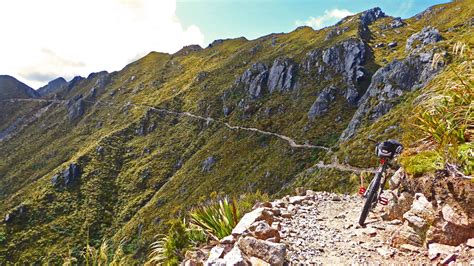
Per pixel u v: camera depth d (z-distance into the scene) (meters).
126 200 149.88
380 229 6.00
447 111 6.13
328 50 170.75
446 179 4.98
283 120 149.88
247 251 4.96
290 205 8.04
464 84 6.07
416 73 107.75
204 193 116.69
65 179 156.62
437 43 112.19
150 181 157.50
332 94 145.50
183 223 7.19
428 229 5.02
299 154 114.38
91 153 178.75
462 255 4.37
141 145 192.25
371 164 67.62
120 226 132.38
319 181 73.56
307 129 132.75
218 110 194.75
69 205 142.50
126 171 169.50
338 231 6.21
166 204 123.31
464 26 165.75
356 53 160.88
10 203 146.38
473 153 5.00
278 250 4.76
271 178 107.69
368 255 5.09
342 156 78.75
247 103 180.00
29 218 130.75
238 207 7.62
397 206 6.15
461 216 4.65
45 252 113.25
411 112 7.22
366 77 150.50
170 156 171.88
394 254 5.00
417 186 5.60
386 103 104.31
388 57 164.12
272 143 132.25
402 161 6.13
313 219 7.02
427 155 5.71
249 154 131.00
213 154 140.12
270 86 181.50
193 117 198.75
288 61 182.38
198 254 5.78
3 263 108.88
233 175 120.69
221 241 5.79
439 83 6.91
